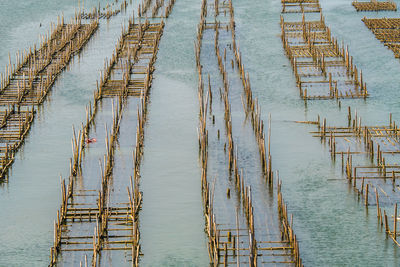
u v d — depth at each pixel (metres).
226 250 108.31
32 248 118.75
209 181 143.25
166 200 135.50
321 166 148.50
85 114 182.50
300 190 138.12
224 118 178.00
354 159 150.38
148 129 172.25
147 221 127.19
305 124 172.75
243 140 164.38
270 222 125.19
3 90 197.38
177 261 114.44
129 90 199.62
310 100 190.00
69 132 170.88
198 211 131.25
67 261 113.19
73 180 143.12
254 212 129.38
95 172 147.88
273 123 174.25
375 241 118.44
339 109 182.38
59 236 117.19
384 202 131.25
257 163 151.88
